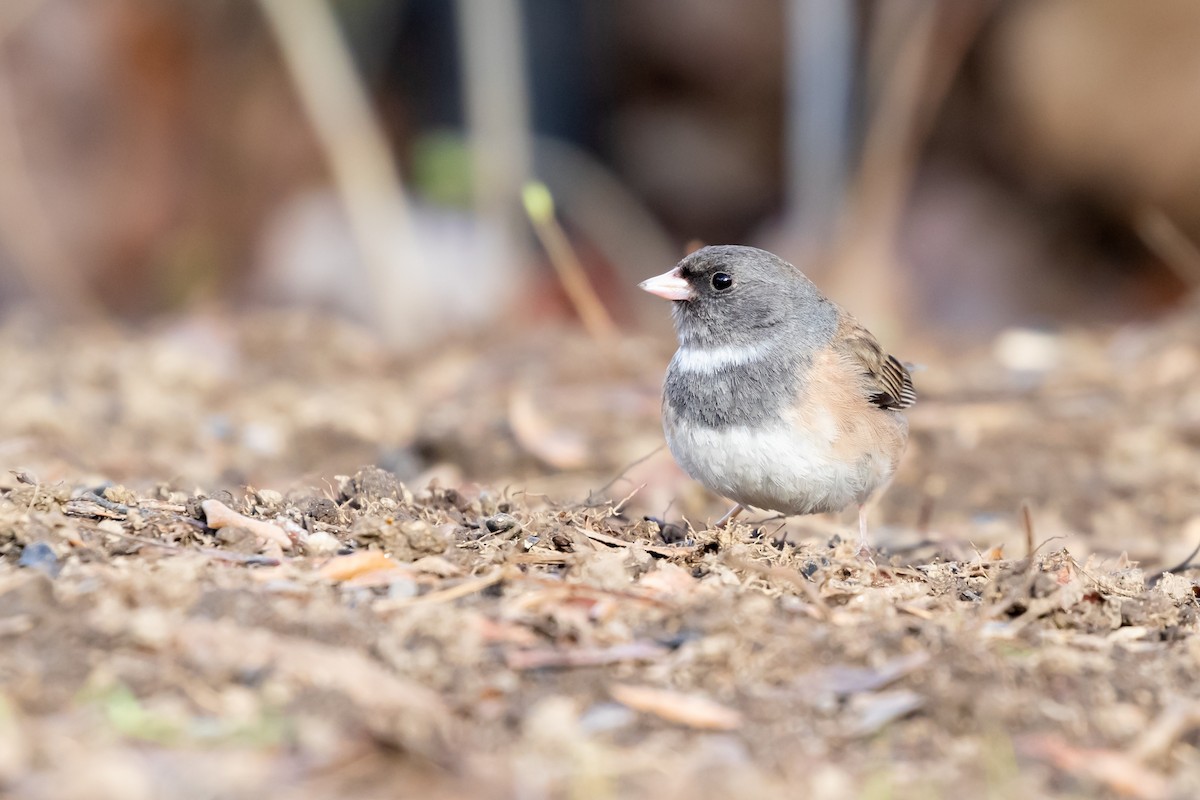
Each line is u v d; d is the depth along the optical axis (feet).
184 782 15.46
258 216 70.54
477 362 51.93
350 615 19.33
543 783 16.02
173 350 51.19
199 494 25.52
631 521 26.30
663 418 28.86
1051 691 18.84
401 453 40.55
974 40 69.36
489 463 40.16
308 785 15.65
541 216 42.80
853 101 58.39
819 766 16.85
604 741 17.07
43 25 66.90
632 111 72.33
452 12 71.26
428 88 72.59
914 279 69.97
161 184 69.46
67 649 17.81
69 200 67.87
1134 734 17.98
